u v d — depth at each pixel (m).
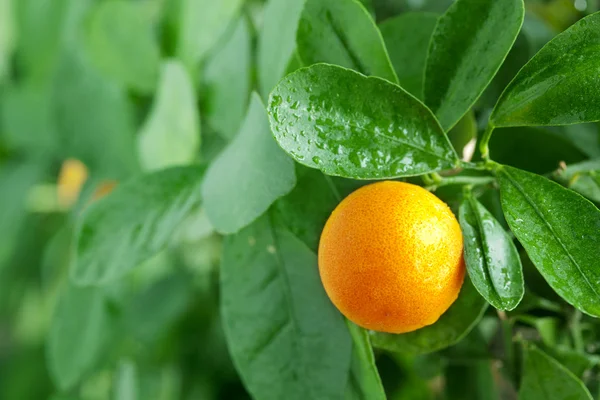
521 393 0.24
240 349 0.25
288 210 0.24
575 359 0.24
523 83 0.21
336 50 0.23
